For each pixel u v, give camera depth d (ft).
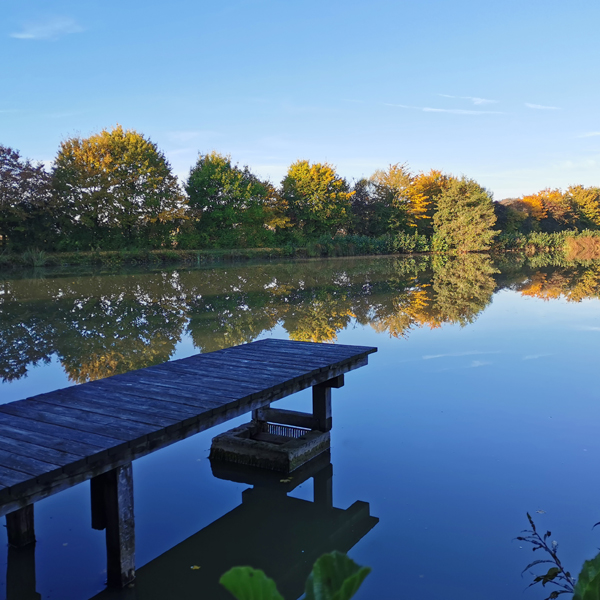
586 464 16.14
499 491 14.62
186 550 12.68
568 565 11.24
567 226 220.84
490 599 10.30
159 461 18.01
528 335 35.58
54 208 104.22
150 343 33.63
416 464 16.56
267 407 19.84
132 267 102.58
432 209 178.40
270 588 1.89
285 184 150.20
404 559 11.69
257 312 46.11
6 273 88.43
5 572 11.86
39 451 11.05
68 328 38.96
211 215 128.47
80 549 12.73
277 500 15.07
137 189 116.88
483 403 21.97
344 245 141.69
